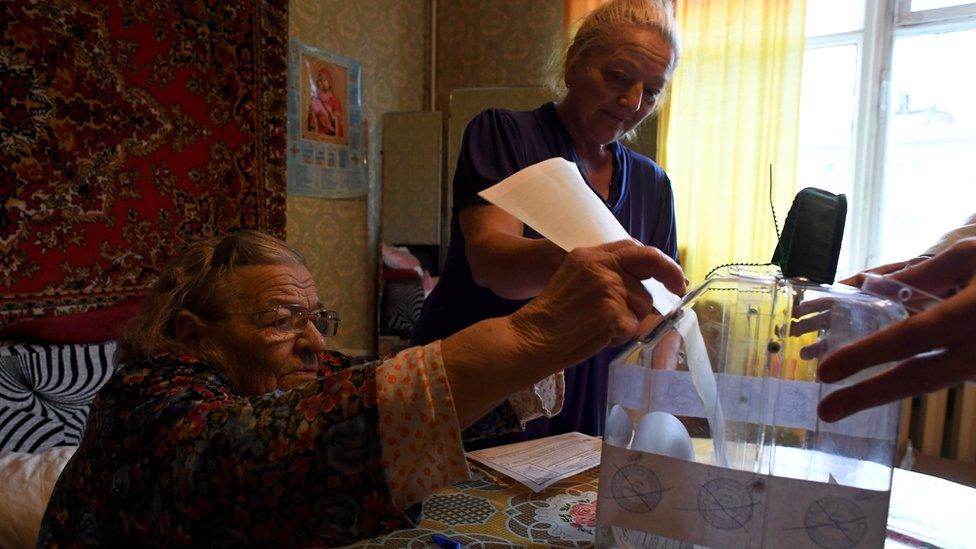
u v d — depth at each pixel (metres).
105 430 0.60
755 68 2.60
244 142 2.13
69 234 1.65
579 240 0.64
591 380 1.15
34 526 1.01
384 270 3.04
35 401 1.29
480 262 0.92
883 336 0.39
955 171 2.60
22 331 1.44
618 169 1.16
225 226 2.08
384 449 0.46
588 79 1.03
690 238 2.75
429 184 3.05
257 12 2.15
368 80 2.95
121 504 0.54
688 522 0.48
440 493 0.79
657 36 1.01
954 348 0.38
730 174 2.66
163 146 1.88
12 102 1.51
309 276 0.81
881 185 2.69
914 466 1.28
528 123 1.10
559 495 0.79
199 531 0.49
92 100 1.68
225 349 0.72
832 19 2.74
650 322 0.58
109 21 1.71
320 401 0.48
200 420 0.52
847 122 2.76
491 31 3.18
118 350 0.76
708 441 0.49
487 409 0.48
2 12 1.48
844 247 2.77
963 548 0.64
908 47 2.62
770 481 0.45
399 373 0.48
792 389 0.46
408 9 3.17
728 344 0.48
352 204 2.91
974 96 2.54
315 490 0.46
